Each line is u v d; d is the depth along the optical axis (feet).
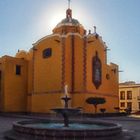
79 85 122.52
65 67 123.44
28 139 43.83
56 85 124.26
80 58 124.26
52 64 127.03
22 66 137.69
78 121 66.80
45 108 126.72
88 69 124.77
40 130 43.73
